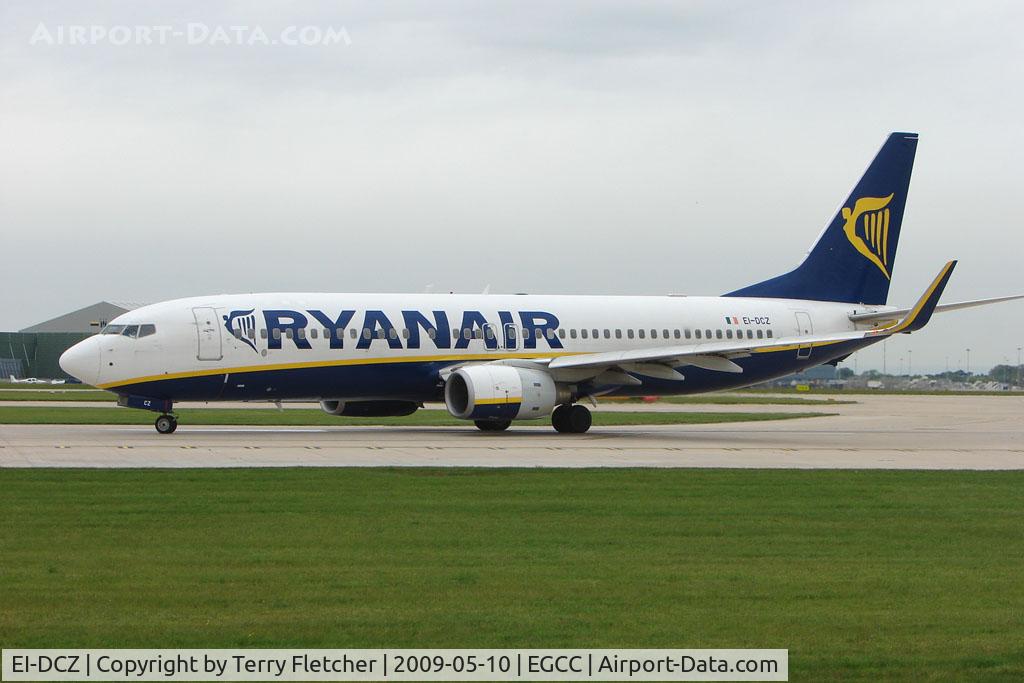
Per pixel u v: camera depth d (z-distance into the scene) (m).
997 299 144.12
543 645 40.59
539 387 133.62
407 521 65.69
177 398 128.25
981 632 42.56
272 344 129.50
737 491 81.00
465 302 141.38
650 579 50.84
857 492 81.81
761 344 136.38
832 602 46.97
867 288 163.62
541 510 70.56
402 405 147.25
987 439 142.75
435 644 40.59
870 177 162.38
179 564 52.91
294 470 88.38
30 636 40.88
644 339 148.00
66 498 72.81
